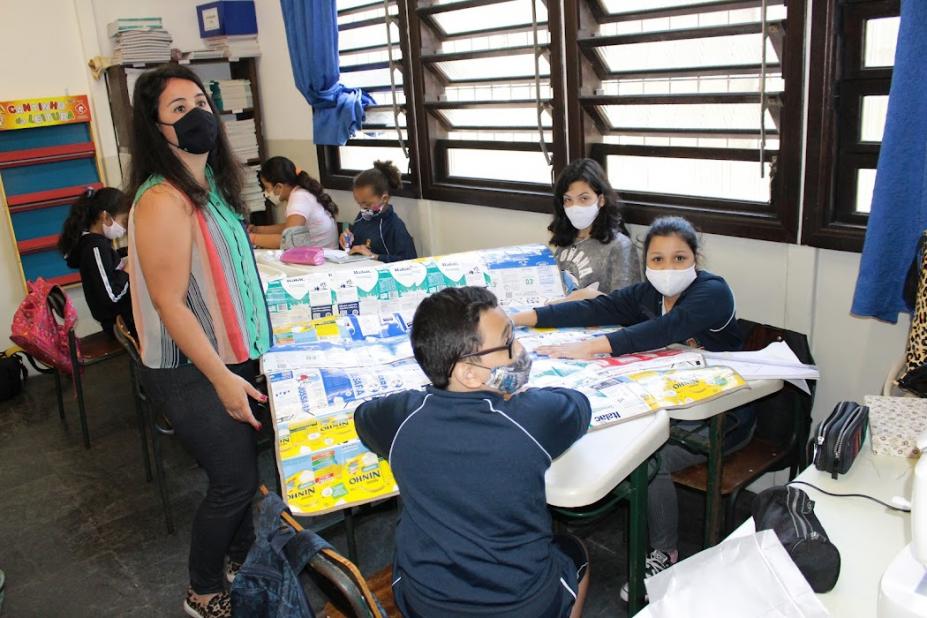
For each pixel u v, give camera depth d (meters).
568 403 1.32
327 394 1.71
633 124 2.83
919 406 1.52
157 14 4.70
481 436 1.19
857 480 1.38
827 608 1.07
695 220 2.61
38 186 4.35
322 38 3.83
